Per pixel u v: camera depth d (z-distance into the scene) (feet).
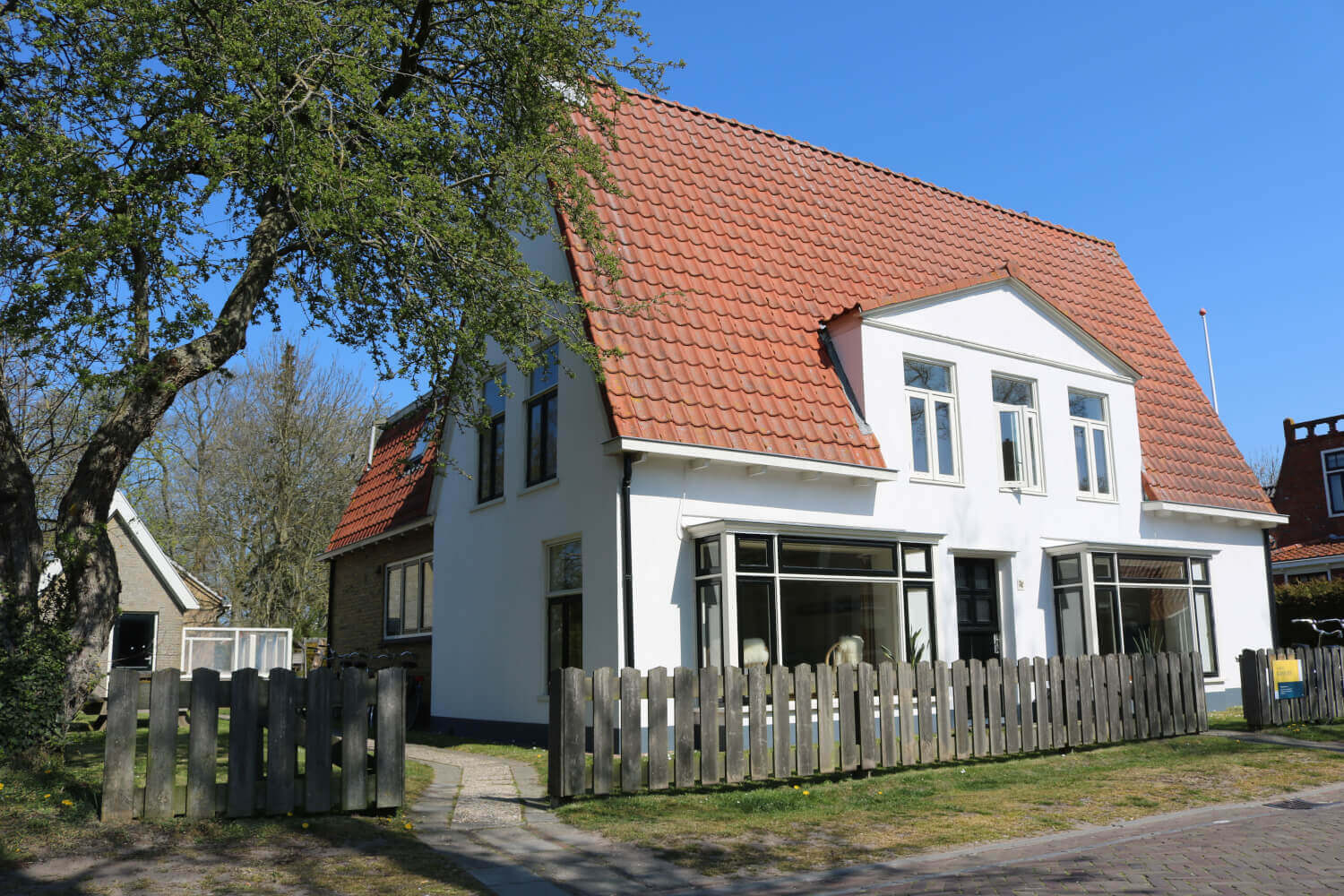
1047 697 40.57
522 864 23.25
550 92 43.01
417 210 36.60
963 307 54.13
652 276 47.83
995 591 53.57
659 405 43.14
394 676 27.94
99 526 33.12
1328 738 43.91
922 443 51.60
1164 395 66.74
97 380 30.73
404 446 72.02
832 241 57.36
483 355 41.93
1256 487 66.03
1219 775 35.09
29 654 30.66
